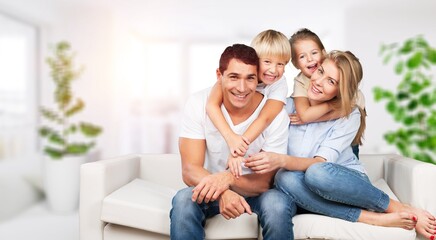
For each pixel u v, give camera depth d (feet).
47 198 11.12
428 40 18.12
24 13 15.17
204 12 18.69
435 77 16.92
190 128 5.60
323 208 5.37
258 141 5.59
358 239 5.16
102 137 17.69
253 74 5.13
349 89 5.69
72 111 12.53
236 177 5.08
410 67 10.07
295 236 5.27
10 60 14.89
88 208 5.71
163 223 5.36
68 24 17.75
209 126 5.51
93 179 5.71
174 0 16.84
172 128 23.22
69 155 11.30
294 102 6.30
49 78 16.94
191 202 4.99
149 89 23.65
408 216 5.16
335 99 5.92
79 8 17.83
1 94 14.12
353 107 6.08
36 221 10.12
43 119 16.48
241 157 5.12
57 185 10.91
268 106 5.50
